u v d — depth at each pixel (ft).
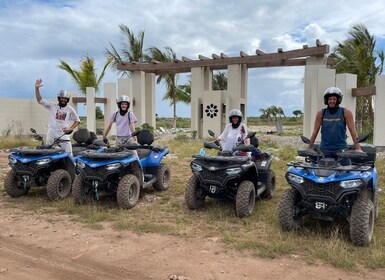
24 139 60.13
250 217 20.20
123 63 72.95
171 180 30.58
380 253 14.78
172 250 15.75
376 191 18.69
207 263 14.43
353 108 47.78
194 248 15.97
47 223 19.36
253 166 20.43
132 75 73.05
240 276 13.33
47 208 21.98
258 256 15.10
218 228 18.48
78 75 86.58
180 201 23.85
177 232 17.85
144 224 18.92
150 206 22.54
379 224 18.93
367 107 67.72
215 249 15.85
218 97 65.31
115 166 21.18
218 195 20.63
